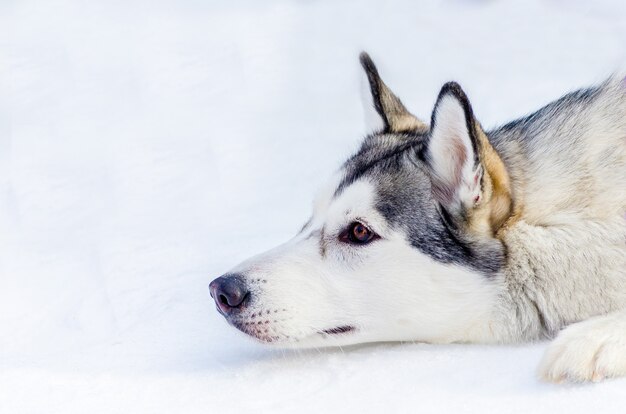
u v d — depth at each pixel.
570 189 6.86
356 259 6.86
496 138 7.44
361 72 8.21
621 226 6.70
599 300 6.66
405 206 6.86
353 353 6.93
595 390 5.82
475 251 6.71
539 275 6.67
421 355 6.72
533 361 6.40
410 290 6.77
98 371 6.95
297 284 6.80
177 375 6.76
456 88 6.48
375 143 7.63
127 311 8.48
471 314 6.76
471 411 5.71
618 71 7.47
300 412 5.91
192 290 8.87
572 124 7.18
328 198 7.29
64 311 8.68
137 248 10.57
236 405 6.11
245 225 11.30
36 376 6.89
